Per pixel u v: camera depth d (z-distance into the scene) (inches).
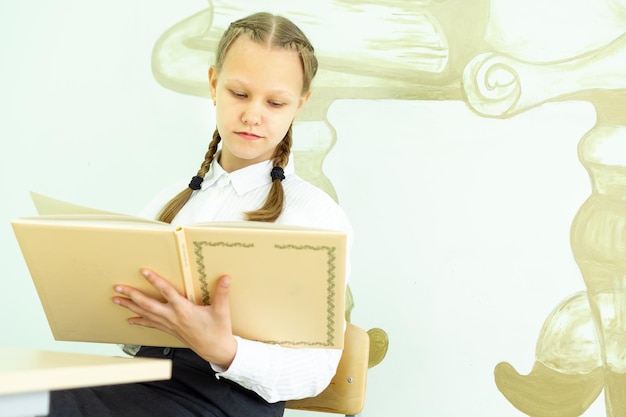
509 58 109.0
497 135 108.8
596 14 108.5
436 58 109.6
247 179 72.0
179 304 52.4
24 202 111.0
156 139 111.3
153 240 50.6
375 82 109.7
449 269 108.3
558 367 106.0
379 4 110.0
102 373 37.5
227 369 57.8
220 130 69.2
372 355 107.9
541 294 107.2
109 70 111.8
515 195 108.3
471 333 107.6
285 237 50.6
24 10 112.1
